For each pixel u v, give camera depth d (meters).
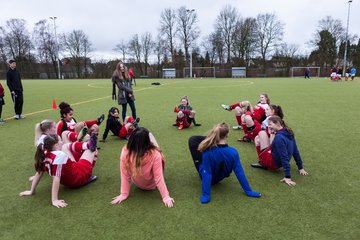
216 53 54.56
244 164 4.13
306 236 2.39
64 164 3.11
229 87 19.97
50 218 2.77
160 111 9.12
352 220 2.63
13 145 5.37
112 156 4.64
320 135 5.69
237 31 51.56
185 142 5.37
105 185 3.52
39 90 18.83
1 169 4.14
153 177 3.13
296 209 2.83
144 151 2.98
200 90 17.50
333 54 48.94
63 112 4.61
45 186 3.53
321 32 49.03
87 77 54.91
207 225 2.58
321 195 3.13
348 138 5.43
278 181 3.52
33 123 7.49
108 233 2.50
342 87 18.47
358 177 3.61
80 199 3.15
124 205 2.99
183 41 54.56
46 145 3.06
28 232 2.55
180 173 3.85
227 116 8.05
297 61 50.31
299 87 18.89
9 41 52.03
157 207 2.93
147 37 55.03
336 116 7.74
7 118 8.29
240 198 3.08
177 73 51.44
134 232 2.50
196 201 3.04
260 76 49.69
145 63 56.09
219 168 3.11
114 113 5.50
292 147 3.53
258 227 2.53
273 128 3.56
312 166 4.02
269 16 50.59
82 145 3.65
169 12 53.34
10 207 3.01
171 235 2.45
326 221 2.62
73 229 2.57
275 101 11.21
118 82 6.88
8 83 7.81
